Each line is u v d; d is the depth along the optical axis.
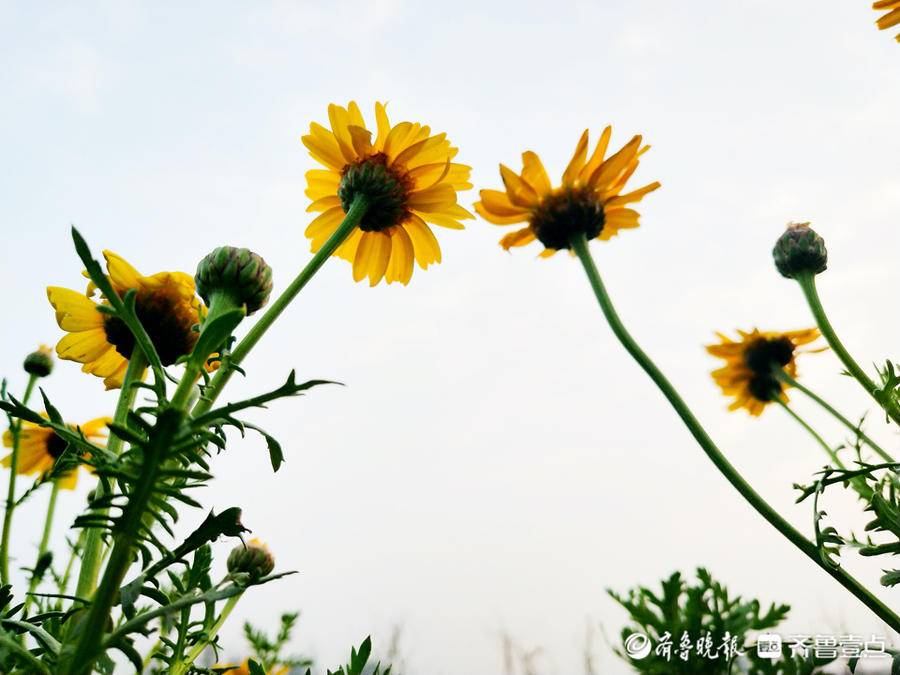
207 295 0.22
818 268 0.33
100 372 0.24
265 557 0.27
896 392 0.29
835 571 0.24
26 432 0.34
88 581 0.19
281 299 0.21
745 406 0.39
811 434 0.31
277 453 0.18
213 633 0.25
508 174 0.31
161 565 0.17
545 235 0.31
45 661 0.18
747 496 0.25
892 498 0.26
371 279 0.29
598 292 0.29
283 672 0.31
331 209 0.30
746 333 0.40
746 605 0.29
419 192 0.28
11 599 0.20
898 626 0.23
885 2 0.30
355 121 0.29
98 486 0.20
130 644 0.16
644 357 0.27
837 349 0.31
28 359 0.34
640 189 0.32
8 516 0.26
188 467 0.19
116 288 0.23
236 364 0.20
